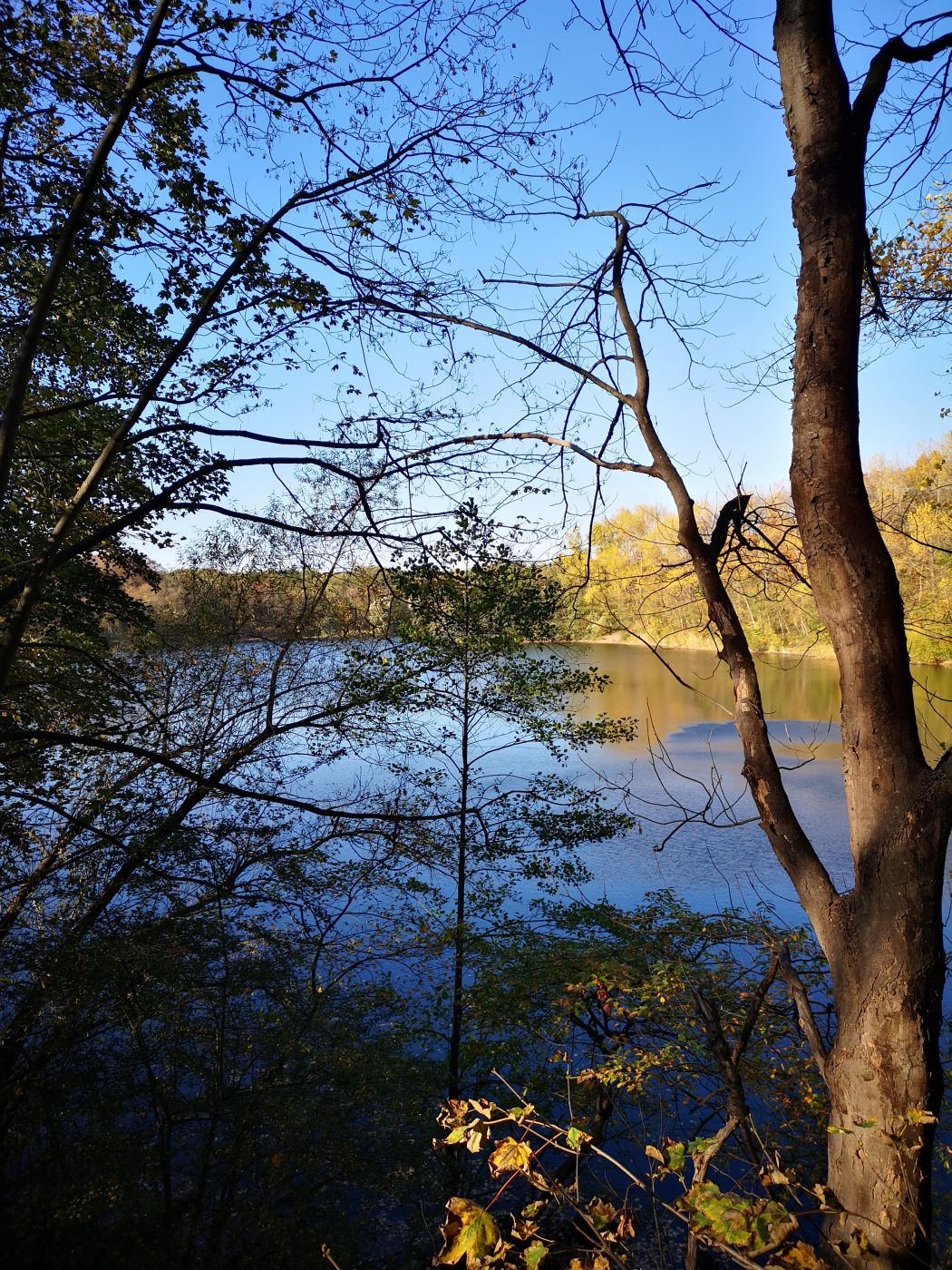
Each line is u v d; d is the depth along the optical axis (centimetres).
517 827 909
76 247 577
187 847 688
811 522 264
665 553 487
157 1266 421
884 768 248
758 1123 615
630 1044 616
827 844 1441
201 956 558
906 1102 225
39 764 767
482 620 875
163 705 852
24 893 658
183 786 806
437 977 910
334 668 880
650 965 672
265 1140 497
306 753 884
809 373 267
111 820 718
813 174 270
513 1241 184
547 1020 739
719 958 696
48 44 543
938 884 236
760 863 1372
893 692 251
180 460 685
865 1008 237
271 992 573
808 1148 573
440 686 898
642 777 1880
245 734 852
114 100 572
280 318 586
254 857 734
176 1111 492
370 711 862
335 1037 583
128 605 856
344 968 705
